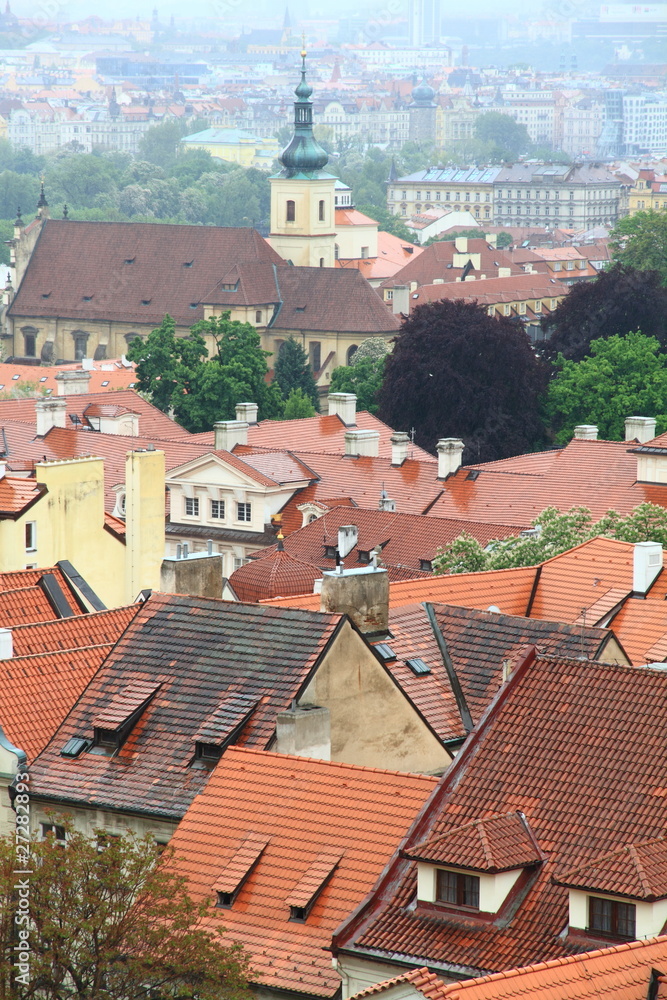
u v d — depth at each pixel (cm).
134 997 11062
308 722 13600
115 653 14662
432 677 15412
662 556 19825
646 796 11225
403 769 14575
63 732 14238
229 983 11069
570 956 9806
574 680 11912
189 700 14088
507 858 10944
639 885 10406
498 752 11706
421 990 9319
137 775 13738
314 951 11525
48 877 11131
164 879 11444
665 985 9250
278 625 14362
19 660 15212
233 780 12575
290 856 12031
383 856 11838
